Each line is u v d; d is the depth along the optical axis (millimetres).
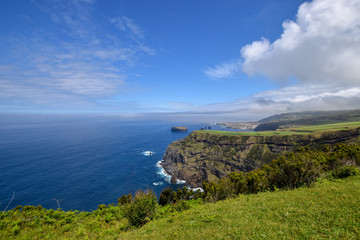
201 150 141500
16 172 100688
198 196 30375
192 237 9062
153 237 10266
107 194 78750
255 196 16734
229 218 10977
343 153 25266
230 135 152250
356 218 7891
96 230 14828
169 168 120375
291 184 19000
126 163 129750
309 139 117188
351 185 13938
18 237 12984
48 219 15969
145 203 15203
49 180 90500
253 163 114188
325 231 7309
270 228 8445
